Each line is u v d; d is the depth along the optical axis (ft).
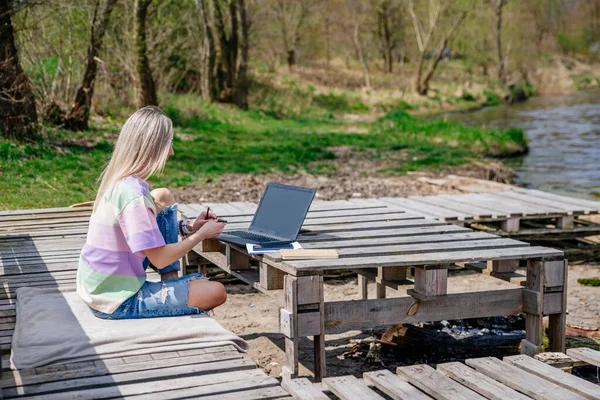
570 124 86.69
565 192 44.19
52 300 15.60
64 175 36.04
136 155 14.34
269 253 15.06
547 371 12.99
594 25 206.39
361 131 76.28
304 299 14.16
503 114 105.19
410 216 20.43
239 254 16.96
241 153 52.42
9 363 12.46
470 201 30.71
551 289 15.87
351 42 151.02
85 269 14.43
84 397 11.19
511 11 160.97
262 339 18.70
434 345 17.56
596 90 159.74
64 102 51.57
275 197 17.47
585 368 16.20
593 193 43.78
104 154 41.70
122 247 14.30
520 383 12.30
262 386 11.82
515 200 30.94
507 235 27.14
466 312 15.80
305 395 11.60
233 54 87.30
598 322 20.66
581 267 27.17
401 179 43.50
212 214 16.90
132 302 14.39
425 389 12.22
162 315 14.55
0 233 23.59
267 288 15.15
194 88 88.74
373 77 140.46
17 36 45.57
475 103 125.59
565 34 202.80
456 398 11.62
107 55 60.49
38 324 13.97
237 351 13.25
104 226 14.29
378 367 17.08
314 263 14.29
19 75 41.14
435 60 125.90
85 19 50.90
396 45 156.04
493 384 12.26
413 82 130.31
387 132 71.46
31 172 35.81
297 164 48.44
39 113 47.78
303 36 143.13
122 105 61.72
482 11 144.15
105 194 14.37
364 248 15.80
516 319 19.63
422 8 140.87
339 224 19.06
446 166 49.24
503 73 152.35
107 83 60.13
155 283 14.66
